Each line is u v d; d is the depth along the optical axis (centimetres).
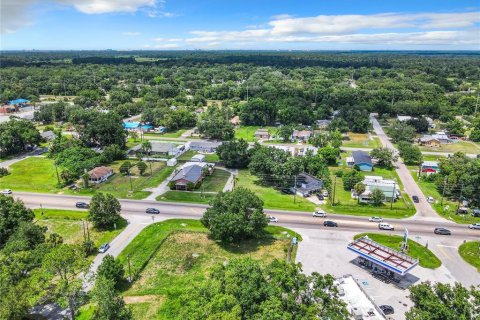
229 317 4000
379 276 6650
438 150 15150
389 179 11762
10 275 5166
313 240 7938
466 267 6962
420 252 7412
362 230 8400
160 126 18238
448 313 4191
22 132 14188
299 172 11019
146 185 11056
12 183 11025
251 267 4994
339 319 4269
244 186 11094
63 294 5091
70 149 12756
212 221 7712
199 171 11500
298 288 4672
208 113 19562
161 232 8169
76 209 9319
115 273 6184
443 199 10194
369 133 17900
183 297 4722
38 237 6738
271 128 18762
